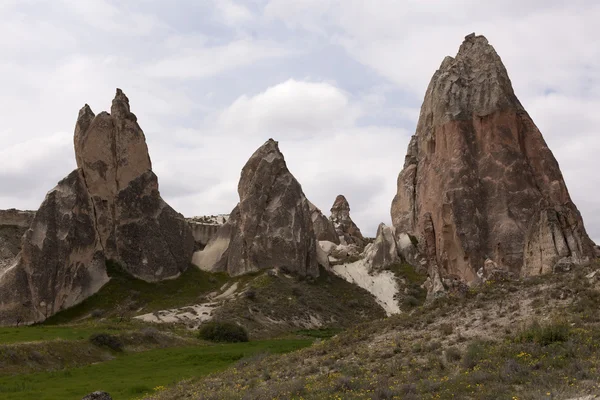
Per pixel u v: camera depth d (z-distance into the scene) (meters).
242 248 104.75
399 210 123.19
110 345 56.91
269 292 92.50
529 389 21.45
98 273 97.12
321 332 82.69
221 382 33.38
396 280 107.19
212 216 143.12
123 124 108.19
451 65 108.81
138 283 99.06
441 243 96.62
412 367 27.94
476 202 96.00
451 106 104.44
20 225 112.31
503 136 100.25
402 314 38.72
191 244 110.25
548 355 25.34
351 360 31.39
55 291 91.75
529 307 32.47
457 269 94.25
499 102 102.12
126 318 79.56
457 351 28.23
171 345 63.72
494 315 32.84
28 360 47.50
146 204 106.50
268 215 106.12
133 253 101.94
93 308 92.19
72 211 98.06
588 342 25.72
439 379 24.97
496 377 23.58
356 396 24.08
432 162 105.00
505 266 90.38
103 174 104.25
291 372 31.70
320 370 30.91
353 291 103.94
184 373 43.94
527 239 46.41
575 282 33.50
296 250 103.94
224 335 70.81
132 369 47.25
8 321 87.75
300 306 91.00
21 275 91.00
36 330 66.94
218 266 106.81
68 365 49.44
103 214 102.19
